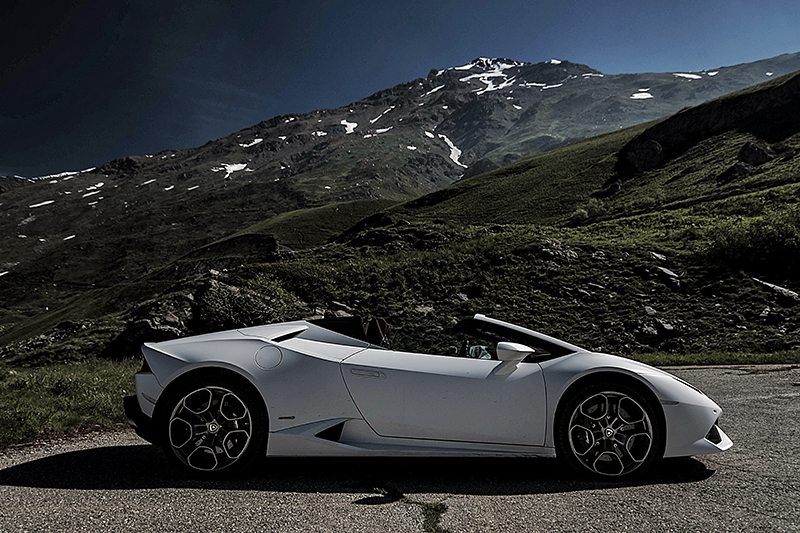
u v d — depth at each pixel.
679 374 10.15
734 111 74.75
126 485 3.13
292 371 3.38
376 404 3.39
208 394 3.34
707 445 3.43
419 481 3.26
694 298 20.30
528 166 104.69
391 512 2.69
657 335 17.94
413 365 3.49
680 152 75.25
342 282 22.02
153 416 3.31
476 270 23.75
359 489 3.08
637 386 3.41
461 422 3.38
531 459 3.76
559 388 3.41
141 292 73.75
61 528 2.41
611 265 24.16
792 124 64.50
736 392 7.33
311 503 2.81
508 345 3.34
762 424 5.09
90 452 4.00
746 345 16.08
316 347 3.60
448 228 36.56
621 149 86.81
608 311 20.05
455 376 3.43
